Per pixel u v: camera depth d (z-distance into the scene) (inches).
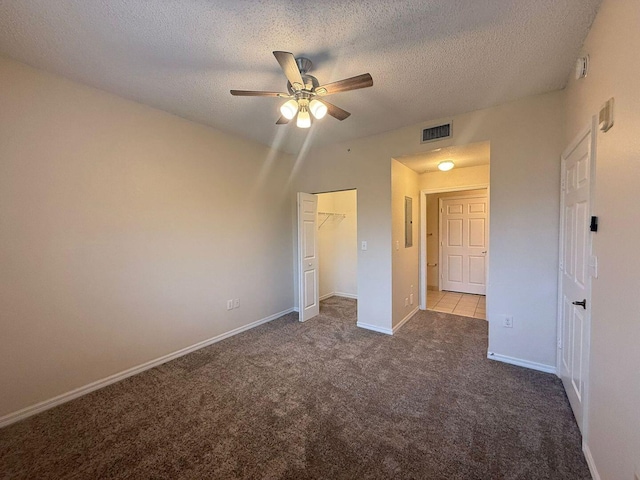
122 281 100.9
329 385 94.1
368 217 144.6
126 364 101.9
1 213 76.5
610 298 51.9
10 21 62.7
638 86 42.6
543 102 98.7
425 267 179.6
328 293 222.4
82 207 91.1
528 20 63.2
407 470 60.1
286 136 143.7
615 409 48.9
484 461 62.1
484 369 103.1
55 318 86.0
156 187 110.0
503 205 107.2
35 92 81.5
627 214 46.0
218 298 133.9
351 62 79.5
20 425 76.7
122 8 59.2
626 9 47.0
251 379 98.8
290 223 176.4
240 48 73.2
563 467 60.2
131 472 61.1
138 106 104.3
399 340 131.2
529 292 103.4
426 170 167.5
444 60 78.7
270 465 62.2
